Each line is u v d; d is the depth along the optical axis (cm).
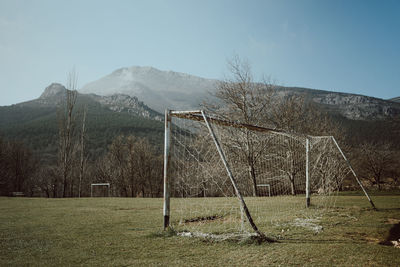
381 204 1203
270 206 1167
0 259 441
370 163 4156
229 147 2172
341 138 3077
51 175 4459
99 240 563
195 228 693
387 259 421
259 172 2203
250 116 2381
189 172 1509
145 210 1076
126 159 4528
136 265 409
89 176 4641
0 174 4403
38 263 421
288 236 591
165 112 716
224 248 496
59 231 655
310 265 397
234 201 1399
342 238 572
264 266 397
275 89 2655
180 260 429
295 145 1909
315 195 1542
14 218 862
